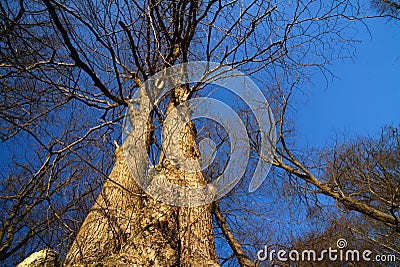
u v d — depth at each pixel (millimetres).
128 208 4406
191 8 4320
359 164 7914
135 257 3594
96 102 5227
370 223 8711
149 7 3992
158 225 3959
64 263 3766
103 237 4004
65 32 3209
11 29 3221
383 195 7828
